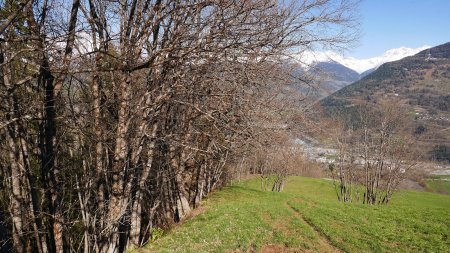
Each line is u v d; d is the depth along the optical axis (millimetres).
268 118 15609
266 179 49062
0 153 15047
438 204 47500
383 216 22453
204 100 15781
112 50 13172
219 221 18250
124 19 12914
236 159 31297
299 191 59188
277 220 20266
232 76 13547
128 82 12820
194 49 11492
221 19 11875
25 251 16047
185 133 16906
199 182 26766
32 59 10453
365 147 43719
